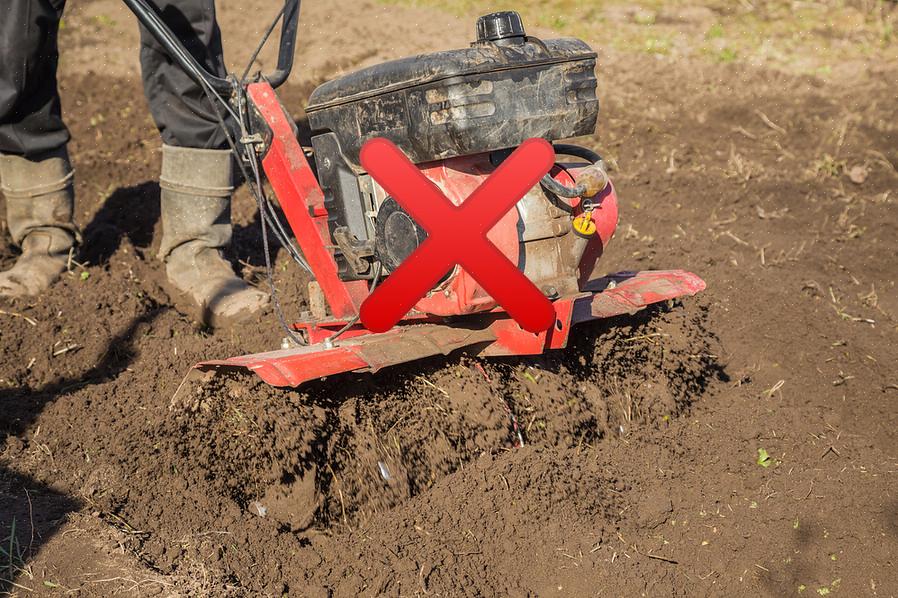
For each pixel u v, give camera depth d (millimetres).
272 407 3133
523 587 3047
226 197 4926
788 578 3090
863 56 7953
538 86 2961
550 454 3488
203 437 3318
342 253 3377
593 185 3033
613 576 3066
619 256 5414
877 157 6648
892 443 3896
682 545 3225
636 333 3836
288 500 3252
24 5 4301
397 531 3219
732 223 5910
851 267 5383
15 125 4688
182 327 4633
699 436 3797
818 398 4188
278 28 8680
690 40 8336
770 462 3631
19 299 4719
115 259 5223
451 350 3195
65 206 4973
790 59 7969
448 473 3412
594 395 3748
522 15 8867
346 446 3262
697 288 3701
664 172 6551
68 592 2779
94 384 4145
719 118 7328
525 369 3631
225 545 3111
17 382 4227
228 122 4781
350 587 3020
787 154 6762
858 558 3146
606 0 9055
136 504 3273
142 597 2793
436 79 2850
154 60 4602
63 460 3512
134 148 6859
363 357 3047
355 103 3168
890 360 4430
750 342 4617
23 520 3092
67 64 8250
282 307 4734
